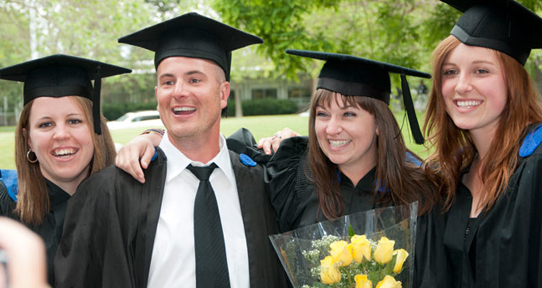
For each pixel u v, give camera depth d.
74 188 2.55
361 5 7.09
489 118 2.09
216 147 2.36
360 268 1.86
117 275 2.06
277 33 5.82
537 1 4.78
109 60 7.17
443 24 5.46
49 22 6.68
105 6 6.85
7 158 4.99
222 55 2.37
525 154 2.01
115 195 2.16
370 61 2.26
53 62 2.46
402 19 6.11
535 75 8.38
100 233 2.12
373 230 2.03
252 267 2.21
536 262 1.92
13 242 0.50
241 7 5.72
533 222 1.93
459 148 2.34
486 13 2.12
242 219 2.30
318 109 2.35
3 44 6.92
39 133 2.37
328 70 2.36
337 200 2.34
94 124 2.48
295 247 2.00
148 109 26.12
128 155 2.23
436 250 2.23
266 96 36.50
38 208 2.40
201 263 2.10
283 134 2.84
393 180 2.29
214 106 2.26
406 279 2.00
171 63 2.24
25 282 0.48
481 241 2.05
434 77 2.23
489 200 2.06
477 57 2.07
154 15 8.14
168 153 2.30
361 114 2.29
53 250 2.33
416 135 2.40
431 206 2.27
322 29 7.16
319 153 2.38
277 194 2.41
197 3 7.43
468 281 2.11
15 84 17.41
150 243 2.11
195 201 2.21
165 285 2.10
